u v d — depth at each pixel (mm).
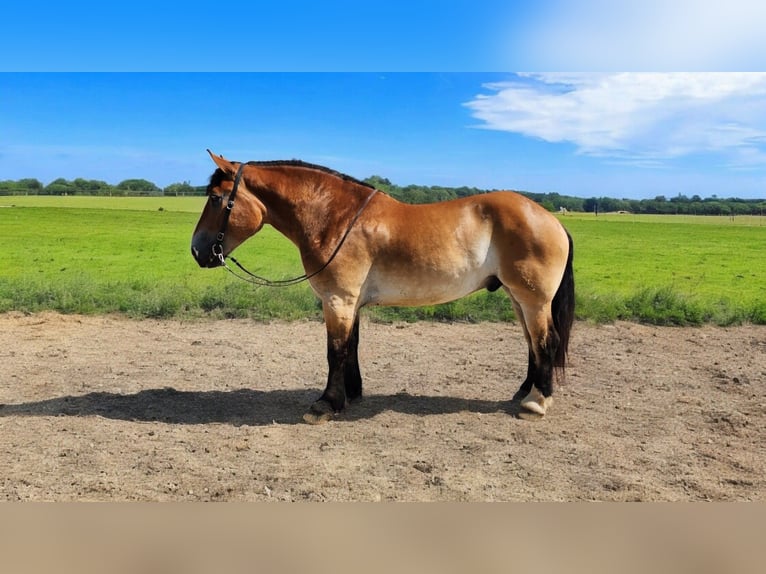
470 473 4062
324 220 4977
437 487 3840
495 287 5223
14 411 5328
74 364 7059
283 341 8438
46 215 27703
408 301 5121
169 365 7082
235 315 9969
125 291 10914
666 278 13734
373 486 3834
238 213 5035
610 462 4285
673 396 5977
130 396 5848
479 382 6453
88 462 4172
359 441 4668
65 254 17078
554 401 5766
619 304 10242
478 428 4988
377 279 5047
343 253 4906
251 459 4270
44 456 4273
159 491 3734
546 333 5090
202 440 4645
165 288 10953
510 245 4914
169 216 29859
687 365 7223
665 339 8656
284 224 5172
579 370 6973
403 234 4914
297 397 5887
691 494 3783
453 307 9977
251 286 11000
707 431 4988
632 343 8406
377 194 5121
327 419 5102
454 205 5066
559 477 4012
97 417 5176
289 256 16859
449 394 6004
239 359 7418
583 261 16641
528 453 4445
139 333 8773
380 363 7262
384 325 9555
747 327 9531
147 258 16609
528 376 5629
